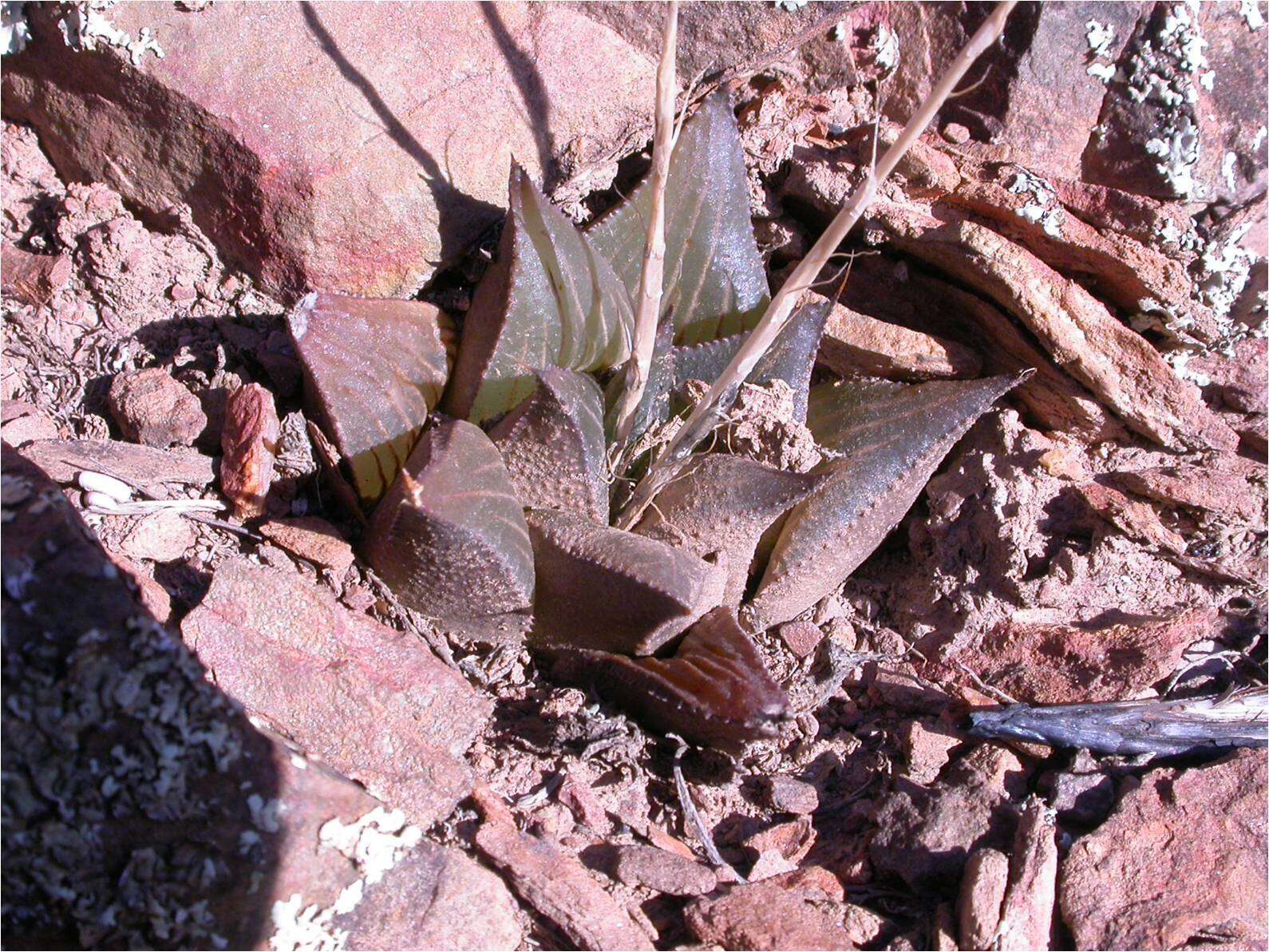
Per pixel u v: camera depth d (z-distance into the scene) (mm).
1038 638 192
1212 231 217
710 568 175
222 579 159
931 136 221
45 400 183
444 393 188
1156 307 210
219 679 155
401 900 144
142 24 180
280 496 180
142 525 169
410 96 190
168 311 192
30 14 182
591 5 205
